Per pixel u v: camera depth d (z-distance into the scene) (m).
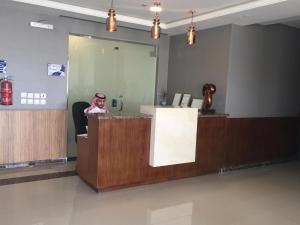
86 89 5.83
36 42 5.09
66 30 5.37
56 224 3.07
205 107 5.41
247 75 5.59
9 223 3.03
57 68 5.32
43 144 5.17
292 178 5.08
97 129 3.91
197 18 5.21
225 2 4.38
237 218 3.42
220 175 5.12
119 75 6.20
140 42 6.28
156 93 6.67
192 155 4.62
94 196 3.87
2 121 4.75
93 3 4.74
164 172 4.57
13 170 4.80
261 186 4.60
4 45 4.82
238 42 5.39
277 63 6.07
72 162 5.43
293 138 6.54
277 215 3.54
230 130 5.38
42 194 3.86
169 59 6.68
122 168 4.12
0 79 4.82
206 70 5.74
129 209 3.53
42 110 5.12
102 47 5.91
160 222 3.24
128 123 4.10
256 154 5.85
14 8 4.82
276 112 6.18
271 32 5.88
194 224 3.23
